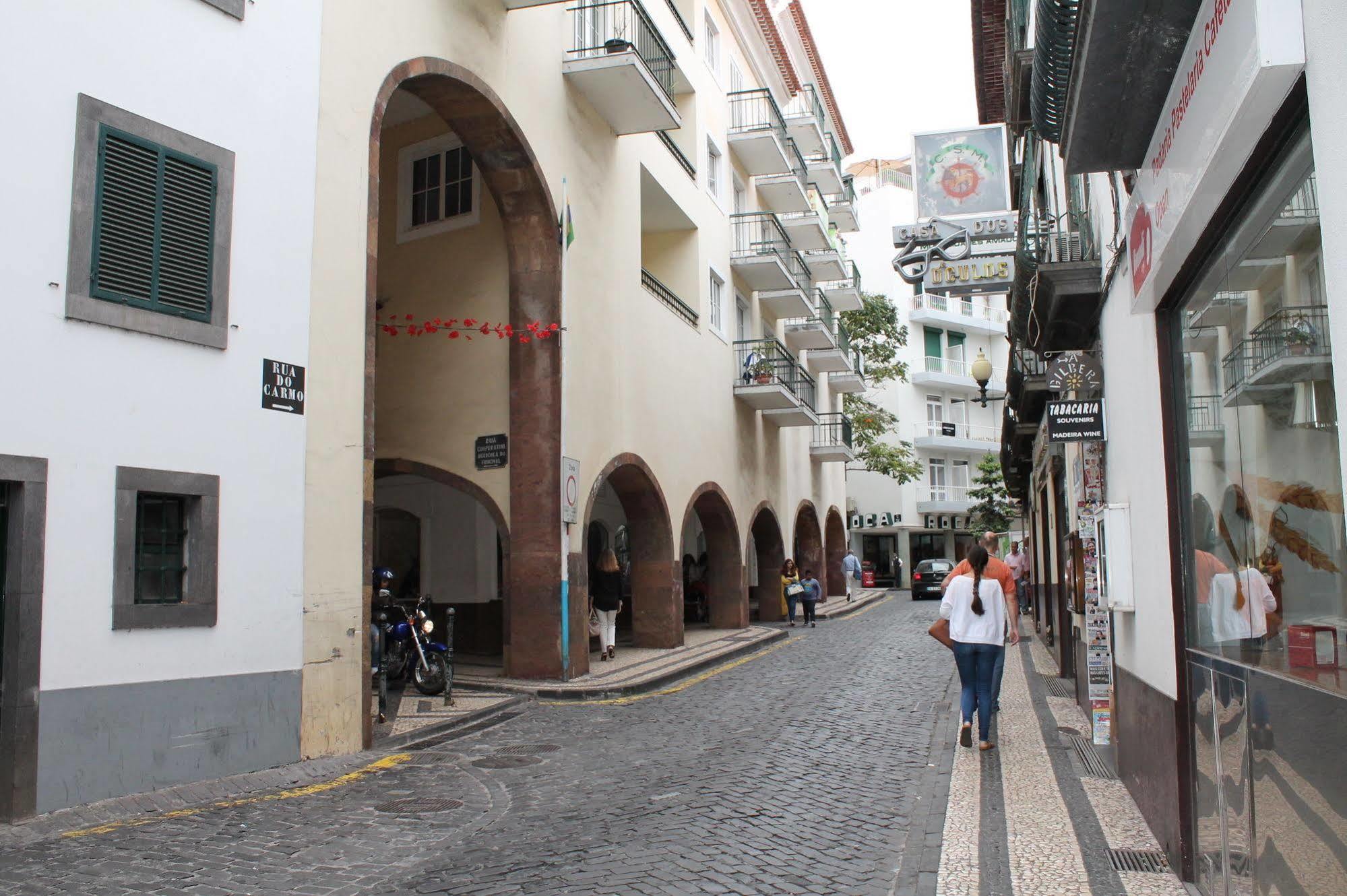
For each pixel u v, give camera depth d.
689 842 6.26
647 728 10.64
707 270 22.53
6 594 6.68
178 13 8.06
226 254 8.30
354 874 5.76
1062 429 7.93
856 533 53.75
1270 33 3.10
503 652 14.31
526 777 8.37
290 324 8.88
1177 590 5.45
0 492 6.80
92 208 7.31
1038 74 6.09
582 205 15.59
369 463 9.77
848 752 9.22
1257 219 3.98
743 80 27.91
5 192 6.78
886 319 40.84
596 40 16.67
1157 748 6.00
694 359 21.09
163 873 5.74
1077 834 6.25
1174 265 5.00
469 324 14.33
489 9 13.00
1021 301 9.92
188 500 7.97
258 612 8.40
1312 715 3.42
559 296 14.43
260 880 5.64
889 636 21.61
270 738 8.41
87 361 7.21
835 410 37.78
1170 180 4.57
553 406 14.33
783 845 6.24
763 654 18.39
